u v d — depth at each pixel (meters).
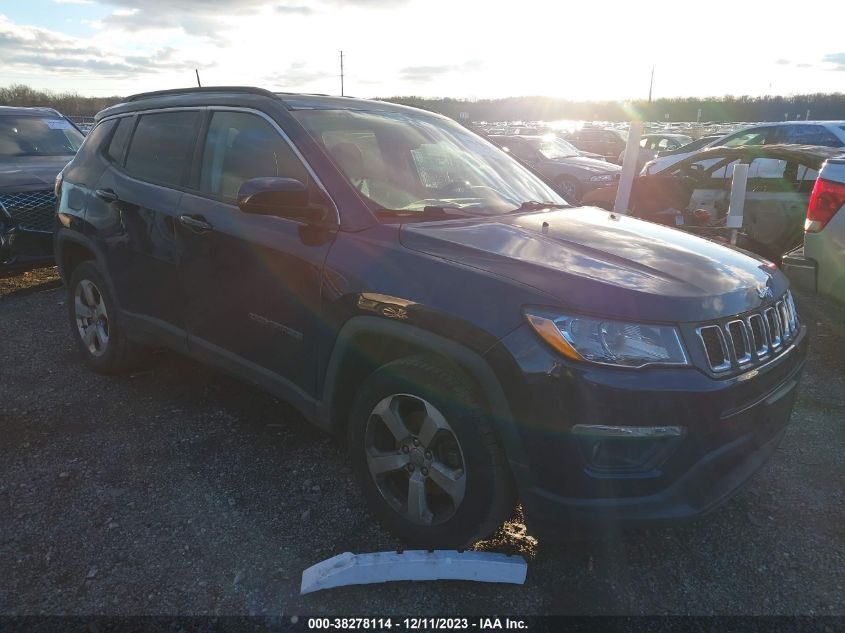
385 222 2.77
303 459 3.30
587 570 2.54
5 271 6.42
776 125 10.23
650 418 2.09
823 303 4.89
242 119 3.33
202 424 3.66
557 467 2.15
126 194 3.75
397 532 2.62
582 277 2.26
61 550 2.61
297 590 2.42
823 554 2.62
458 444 2.35
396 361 2.53
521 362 2.14
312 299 2.77
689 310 2.20
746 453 2.35
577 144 23.44
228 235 3.12
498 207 3.28
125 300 3.87
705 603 2.37
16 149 7.70
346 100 3.59
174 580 2.46
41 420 3.69
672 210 7.20
